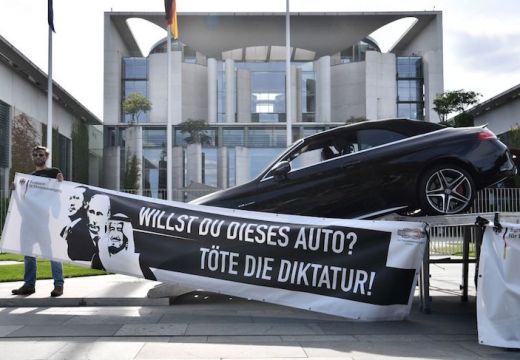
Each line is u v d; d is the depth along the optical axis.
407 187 6.97
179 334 5.80
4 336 5.66
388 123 7.39
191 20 65.75
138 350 5.05
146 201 7.04
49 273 10.73
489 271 5.25
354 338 5.65
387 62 69.44
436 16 67.12
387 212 7.09
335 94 71.25
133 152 60.16
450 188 6.88
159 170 60.81
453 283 10.80
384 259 6.23
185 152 60.16
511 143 39.06
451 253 10.87
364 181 7.12
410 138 7.18
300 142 7.61
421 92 70.25
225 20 65.44
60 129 52.03
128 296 7.81
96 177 65.81
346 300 6.28
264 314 7.10
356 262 6.29
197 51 72.56
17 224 7.26
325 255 6.39
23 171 41.22
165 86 66.44
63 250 7.14
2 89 37.62
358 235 6.31
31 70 40.53
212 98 67.94
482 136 7.07
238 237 6.67
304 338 5.64
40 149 7.51
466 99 47.09
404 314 6.21
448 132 7.18
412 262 6.19
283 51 75.56
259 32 68.38
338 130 7.50
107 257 7.00
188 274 6.77
